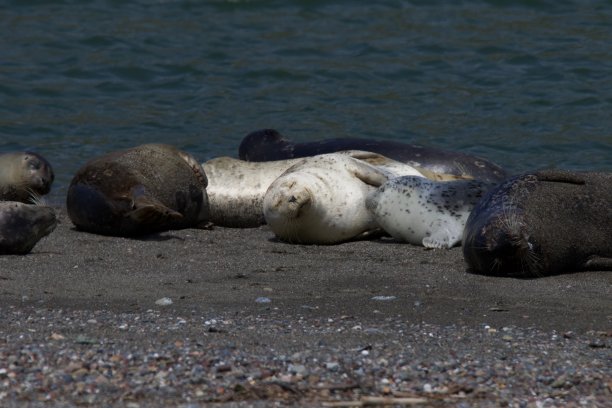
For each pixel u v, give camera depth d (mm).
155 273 35000
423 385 22453
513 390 22312
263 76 79188
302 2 101062
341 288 32688
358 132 64375
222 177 46500
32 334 25906
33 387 21875
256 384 22141
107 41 88500
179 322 27531
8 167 48312
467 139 62125
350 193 42406
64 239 41375
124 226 41969
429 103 71250
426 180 41906
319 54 85125
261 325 27297
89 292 31766
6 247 37438
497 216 34719
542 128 64312
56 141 62844
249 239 43000
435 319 28438
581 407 21391
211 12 99375
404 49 85500
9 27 93000
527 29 90250
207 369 22906
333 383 22344
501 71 78500
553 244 34594
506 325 27812
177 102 72875
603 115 67000
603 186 35812
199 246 40531
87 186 42969
